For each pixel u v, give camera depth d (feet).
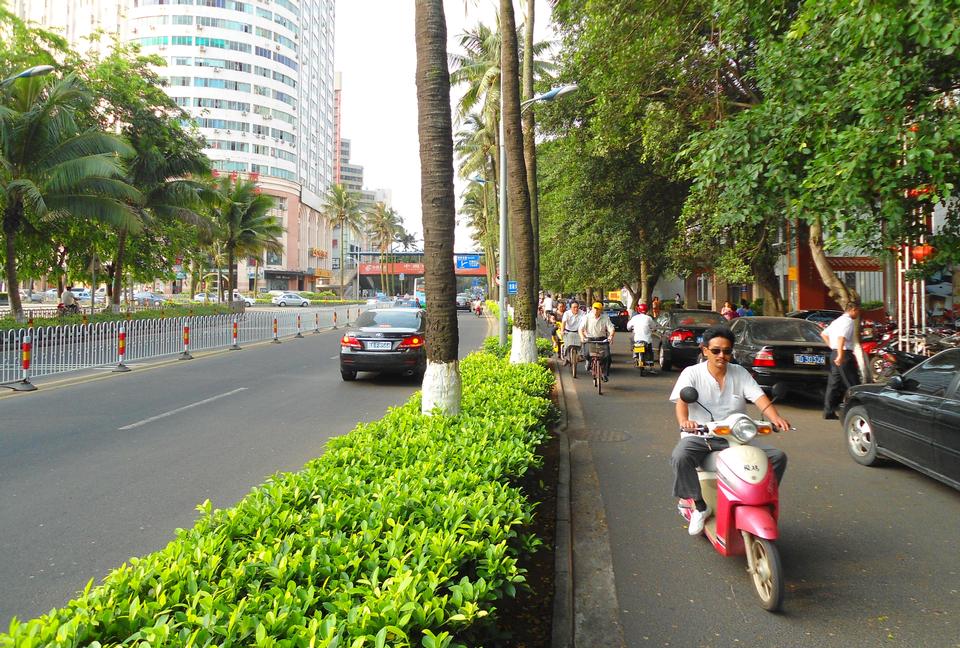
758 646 11.62
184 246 115.14
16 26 74.90
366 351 44.14
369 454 15.26
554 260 112.88
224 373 48.67
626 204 69.92
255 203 139.44
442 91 20.13
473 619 8.29
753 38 43.93
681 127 48.75
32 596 12.98
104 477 21.22
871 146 24.18
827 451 26.20
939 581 14.11
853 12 23.16
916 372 21.89
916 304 44.91
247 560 9.17
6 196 64.23
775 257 64.85
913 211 30.25
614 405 37.45
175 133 95.14
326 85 396.57
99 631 7.39
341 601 8.01
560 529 16.81
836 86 28.48
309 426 29.71
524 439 18.63
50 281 97.50
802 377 35.40
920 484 21.45
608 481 21.81
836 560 15.26
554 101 61.16
